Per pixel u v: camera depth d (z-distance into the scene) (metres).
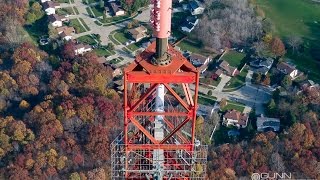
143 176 91.94
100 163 143.00
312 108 171.62
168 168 91.44
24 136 149.38
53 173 139.62
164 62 80.81
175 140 90.75
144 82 81.25
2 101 165.88
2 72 177.50
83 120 155.00
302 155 147.50
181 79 80.94
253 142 154.50
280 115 172.75
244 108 181.62
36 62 186.50
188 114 84.31
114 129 153.50
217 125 170.00
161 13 77.94
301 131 154.12
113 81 187.50
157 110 88.56
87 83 174.50
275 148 150.12
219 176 139.12
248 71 199.38
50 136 148.38
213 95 187.00
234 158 146.38
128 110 83.88
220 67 198.75
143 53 83.06
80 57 191.62
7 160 144.25
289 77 187.75
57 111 156.75
